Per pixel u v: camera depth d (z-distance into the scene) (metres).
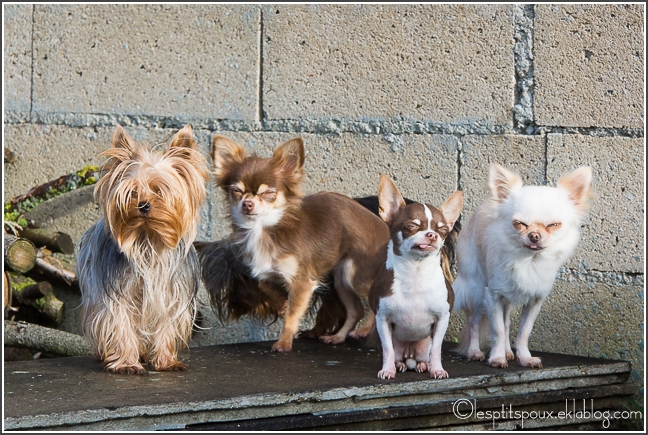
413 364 4.67
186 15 6.86
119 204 4.44
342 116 6.33
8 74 7.62
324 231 5.43
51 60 7.43
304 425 4.11
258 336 6.62
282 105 6.54
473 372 4.58
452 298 4.54
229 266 5.73
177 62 6.91
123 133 4.67
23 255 6.59
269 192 5.16
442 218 4.34
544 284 4.68
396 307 4.42
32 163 7.55
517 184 4.66
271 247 5.30
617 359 5.33
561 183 4.64
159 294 4.74
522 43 5.68
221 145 5.32
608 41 5.40
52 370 4.77
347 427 4.21
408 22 6.06
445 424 4.39
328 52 6.36
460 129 5.92
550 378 4.69
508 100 5.75
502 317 4.83
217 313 6.29
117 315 4.71
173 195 4.50
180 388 4.26
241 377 4.55
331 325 5.93
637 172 5.35
